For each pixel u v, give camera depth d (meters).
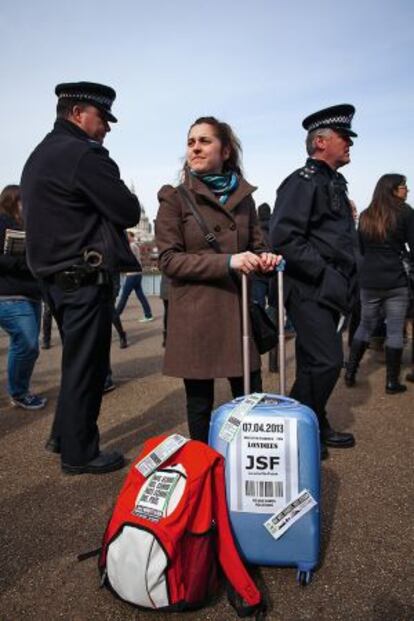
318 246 3.06
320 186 3.04
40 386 5.03
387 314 4.50
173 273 2.44
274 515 1.91
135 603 1.73
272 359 5.43
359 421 3.78
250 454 1.92
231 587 1.81
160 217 2.56
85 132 2.93
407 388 4.72
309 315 3.00
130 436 3.56
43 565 2.07
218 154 2.56
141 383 5.08
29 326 4.03
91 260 2.76
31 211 2.77
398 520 2.37
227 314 2.51
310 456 1.92
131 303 14.73
